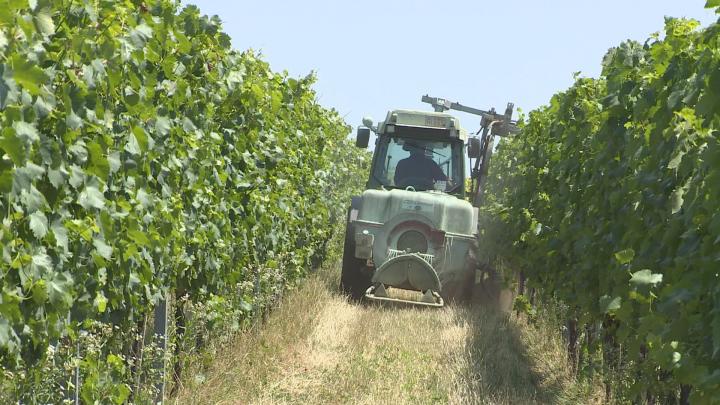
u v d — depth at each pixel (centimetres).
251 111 3148
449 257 5425
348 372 3466
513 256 4853
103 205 1645
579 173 3353
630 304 2106
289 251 4641
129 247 1903
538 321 4453
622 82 2661
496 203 6112
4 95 1199
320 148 5519
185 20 2539
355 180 8856
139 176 1989
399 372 3531
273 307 4334
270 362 3422
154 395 2502
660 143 2166
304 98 4616
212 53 2697
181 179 2508
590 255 2812
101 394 1986
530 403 3142
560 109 3566
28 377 1633
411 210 5441
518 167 5081
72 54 1559
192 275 2791
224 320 3159
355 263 5622
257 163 3494
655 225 2234
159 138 2202
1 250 1286
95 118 1603
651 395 2578
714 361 1727
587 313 2931
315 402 3023
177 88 2311
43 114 1364
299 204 4572
